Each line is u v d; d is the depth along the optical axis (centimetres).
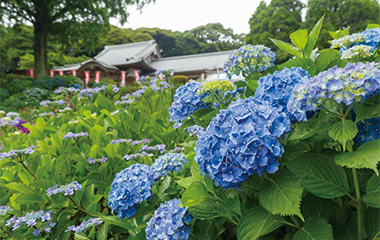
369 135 141
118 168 271
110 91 475
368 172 142
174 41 6359
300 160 131
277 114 132
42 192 245
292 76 155
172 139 319
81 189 221
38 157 253
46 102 457
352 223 141
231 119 133
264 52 231
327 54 190
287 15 3378
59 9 2500
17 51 3772
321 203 150
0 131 462
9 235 222
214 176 133
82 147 288
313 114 143
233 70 244
